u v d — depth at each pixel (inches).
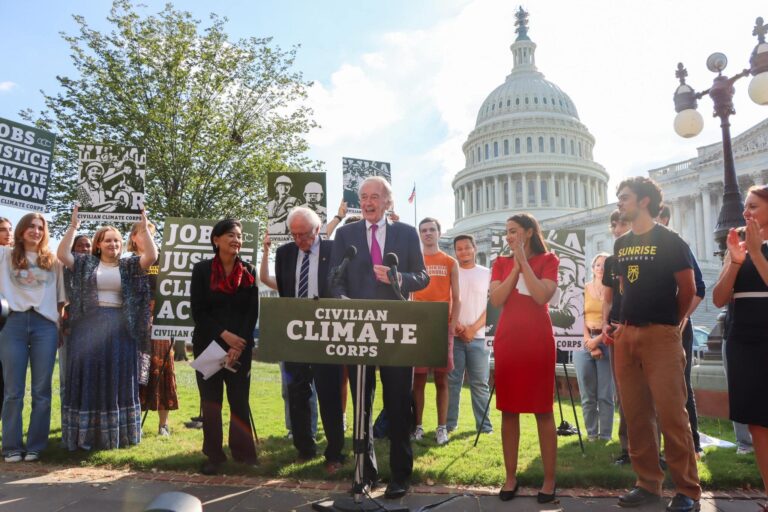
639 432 159.0
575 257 268.4
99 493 159.0
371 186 172.1
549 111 3553.2
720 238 334.0
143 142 856.9
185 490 163.6
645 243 161.2
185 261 242.7
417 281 165.2
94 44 878.4
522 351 159.8
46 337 203.2
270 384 470.0
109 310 211.0
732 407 148.6
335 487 167.2
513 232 166.1
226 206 938.7
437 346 133.3
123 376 213.3
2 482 169.5
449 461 196.2
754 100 325.7
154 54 890.1
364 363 133.5
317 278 204.4
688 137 368.5
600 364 248.5
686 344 216.4
